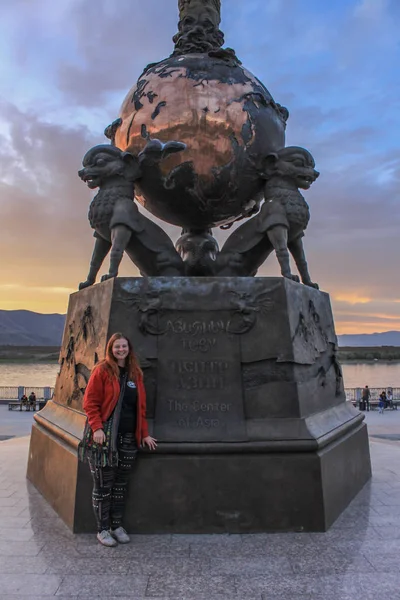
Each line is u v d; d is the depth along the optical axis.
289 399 4.52
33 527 4.34
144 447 4.27
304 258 5.97
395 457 7.02
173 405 4.49
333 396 5.52
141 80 6.22
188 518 4.21
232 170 5.71
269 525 4.21
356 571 3.50
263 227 5.55
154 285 4.72
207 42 6.64
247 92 5.92
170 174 5.68
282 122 6.37
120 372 4.12
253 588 3.27
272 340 4.62
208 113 5.69
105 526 3.99
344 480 4.87
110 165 5.54
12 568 3.56
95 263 5.75
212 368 4.57
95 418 3.91
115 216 5.39
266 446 4.31
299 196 5.69
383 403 26.61
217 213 6.09
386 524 4.37
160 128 5.76
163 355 4.59
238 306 4.65
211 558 3.71
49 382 56.56
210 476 4.25
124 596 3.17
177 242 6.48
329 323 5.79
